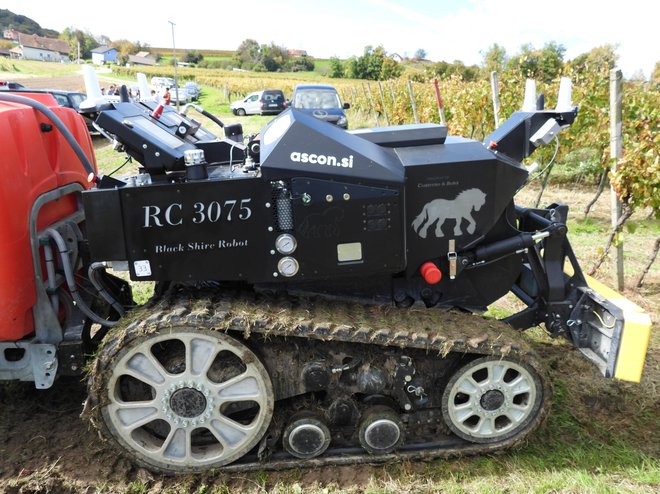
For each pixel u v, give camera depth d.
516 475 2.81
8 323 2.70
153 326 2.51
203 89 49.75
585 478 2.77
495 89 7.14
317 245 2.60
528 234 3.00
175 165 2.57
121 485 2.74
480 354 2.77
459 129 9.30
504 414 2.87
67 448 3.01
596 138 8.05
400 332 2.61
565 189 9.95
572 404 3.47
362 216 2.59
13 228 2.65
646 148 5.20
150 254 2.55
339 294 2.96
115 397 2.66
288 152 2.52
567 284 3.25
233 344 2.61
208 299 2.71
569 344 4.22
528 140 3.05
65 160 3.27
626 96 8.16
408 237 2.81
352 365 2.73
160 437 2.93
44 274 2.95
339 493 2.70
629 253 6.48
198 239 2.55
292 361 2.73
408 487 2.73
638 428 3.24
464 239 2.86
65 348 2.89
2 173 2.57
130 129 2.50
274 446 2.86
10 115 2.71
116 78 57.09
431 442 2.96
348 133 2.75
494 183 2.80
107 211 2.50
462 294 3.12
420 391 2.80
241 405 2.83
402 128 2.92
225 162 3.34
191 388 2.66
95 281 2.86
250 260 2.60
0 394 3.53
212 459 2.78
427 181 2.74
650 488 2.73
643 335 2.75
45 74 52.47
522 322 3.29
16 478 2.76
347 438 2.90
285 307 2.72
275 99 25.45
